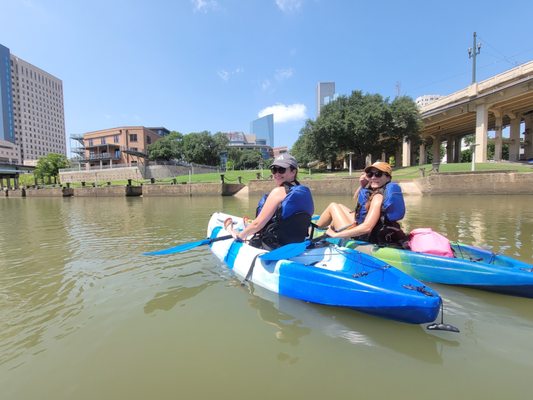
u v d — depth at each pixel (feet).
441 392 6.35
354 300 9.25
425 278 12.01
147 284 12.92
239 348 8.11
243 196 88.53
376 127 111.75
